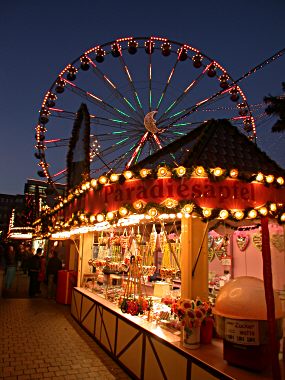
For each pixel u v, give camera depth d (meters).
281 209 3.35
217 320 3.09
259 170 3.87
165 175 3.44
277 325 2.93
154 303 4.87
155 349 3.68
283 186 3.62
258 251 5.38
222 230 5.33
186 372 3.15
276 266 4.88
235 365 2.87
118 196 3.76
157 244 5.95
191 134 4.51
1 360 4.73
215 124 4.00
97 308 5.73
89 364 4.62
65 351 5.16
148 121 10.20
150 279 6.18
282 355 3.13
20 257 19.12
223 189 3.37
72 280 9.28
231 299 3.00
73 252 10.22
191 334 3.31
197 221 3.85
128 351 4.32
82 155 6.10
